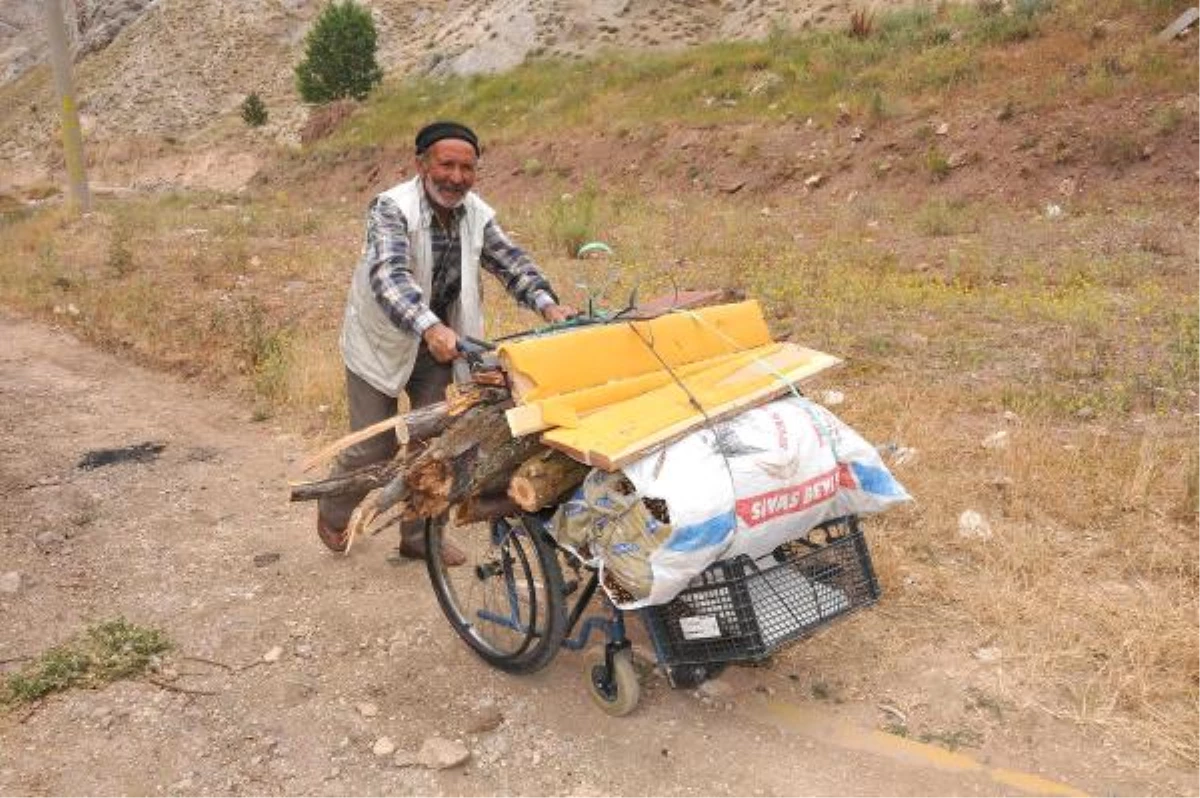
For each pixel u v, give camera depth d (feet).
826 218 49.16
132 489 21.30
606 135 73.56
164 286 40.40
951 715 12.78
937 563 16.14
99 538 18.99
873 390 23.48
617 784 12.01
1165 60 50.57
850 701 13.19
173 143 149.28
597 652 14.47
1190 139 45.70
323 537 17.21
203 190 116.37
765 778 11.96
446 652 14.85
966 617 14.66
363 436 13.07
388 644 15.12
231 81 173.17
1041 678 13.28
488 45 113.91
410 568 17.42
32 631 15.67
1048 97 51.75
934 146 53.21
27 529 19.24
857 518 13.41
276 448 23.68
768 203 56.49
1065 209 45.50
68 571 17.69
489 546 14.96
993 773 11.80
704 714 13.12
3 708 13.56
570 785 12.04
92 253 49.88
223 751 12.80
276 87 166.91
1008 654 13.79
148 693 13.98
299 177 102.68
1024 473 18.60
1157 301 30.73
